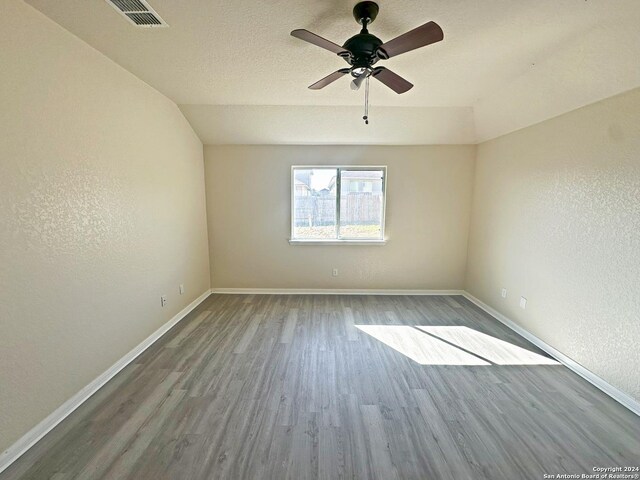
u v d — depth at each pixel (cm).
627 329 207
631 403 204
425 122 386
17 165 167
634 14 171
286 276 457
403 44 170
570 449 172
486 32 199
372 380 239
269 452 170
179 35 203
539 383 235
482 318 365
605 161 222
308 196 449
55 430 185
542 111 281
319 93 317
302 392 224
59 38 192
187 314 375
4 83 159
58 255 194
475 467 161
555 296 273
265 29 197
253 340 307
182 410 204
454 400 215
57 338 194
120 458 165
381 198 447
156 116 309
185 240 375
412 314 378
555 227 273
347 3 169
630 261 204
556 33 198
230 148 432
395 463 163
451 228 443
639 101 197
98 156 229
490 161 384
